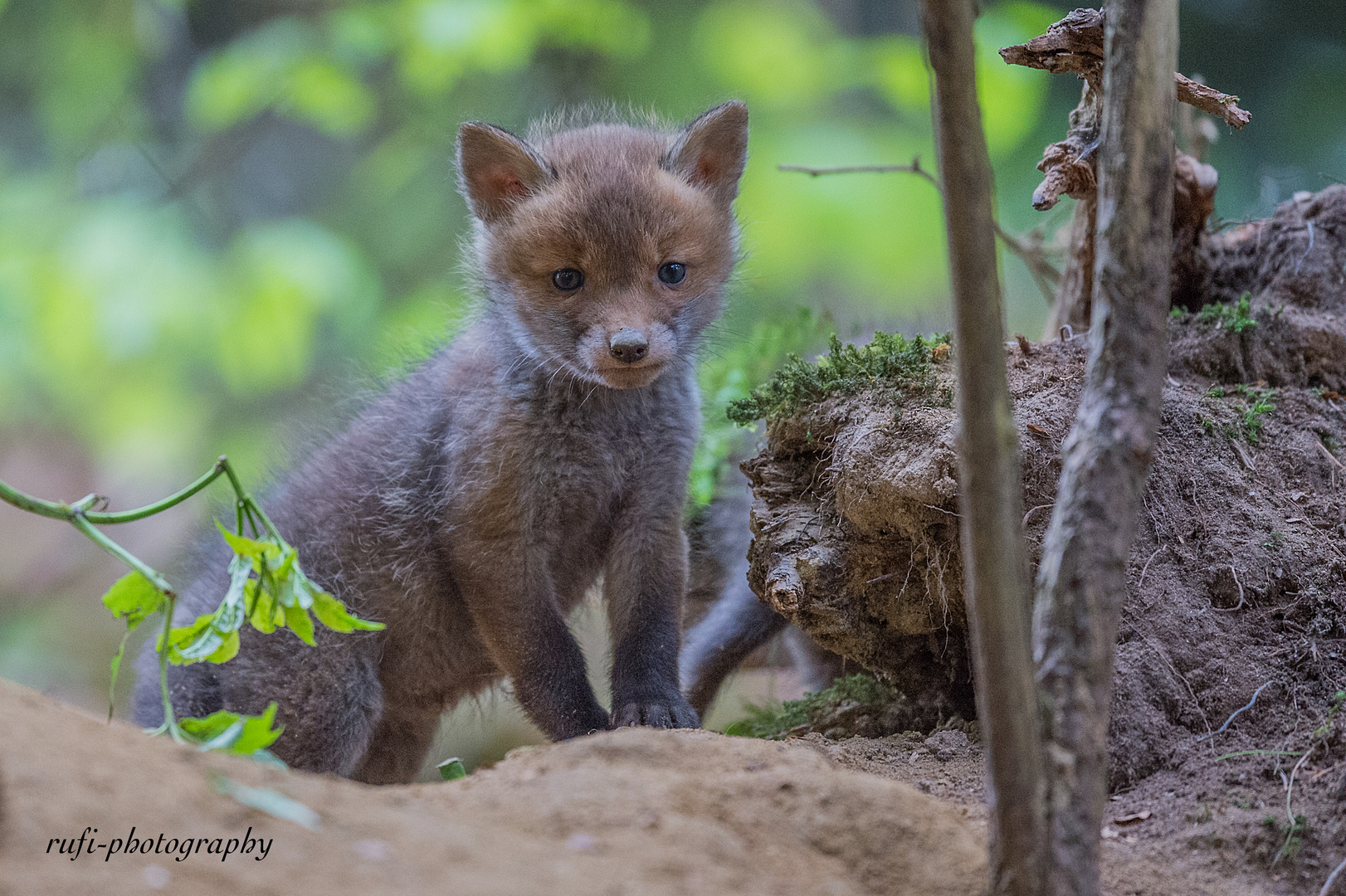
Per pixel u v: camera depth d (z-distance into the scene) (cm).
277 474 940
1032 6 1941
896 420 692
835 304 1980
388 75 2452
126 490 2328
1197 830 534
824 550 723
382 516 852
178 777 396
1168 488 682
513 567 798
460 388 831
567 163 830
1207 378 786
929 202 2117
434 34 2066
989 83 1859
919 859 445
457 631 870
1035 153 2092
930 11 369
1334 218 848
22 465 2308
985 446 377
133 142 2339
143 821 361
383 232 2411
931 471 654
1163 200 417
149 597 562
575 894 358
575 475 816
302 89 2148
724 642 930
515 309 805
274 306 2061
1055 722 397
